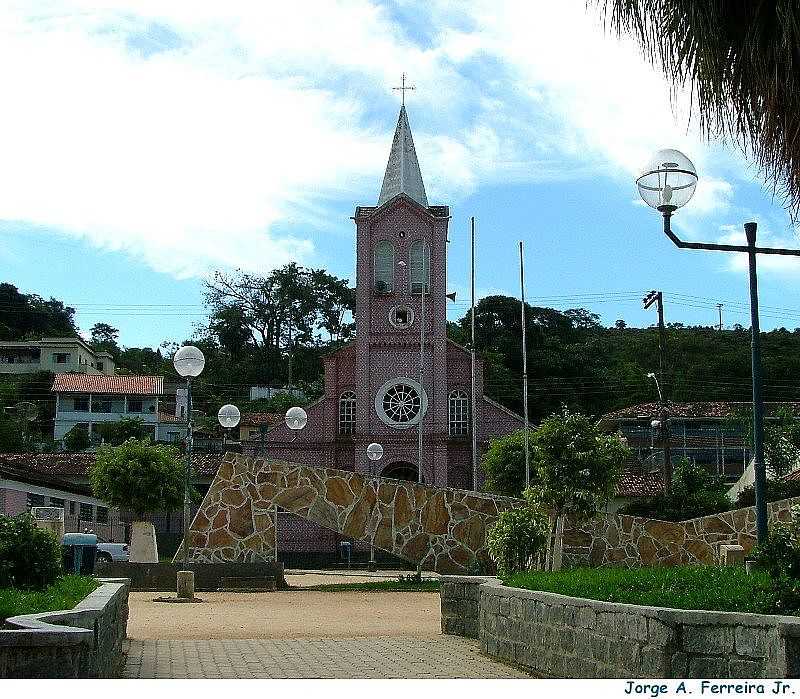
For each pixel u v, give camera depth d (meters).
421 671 12.48
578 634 10.93
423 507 29.64
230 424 26.73
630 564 27.98
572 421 23.28
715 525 28.45
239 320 99.31
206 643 15.34
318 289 101.31
